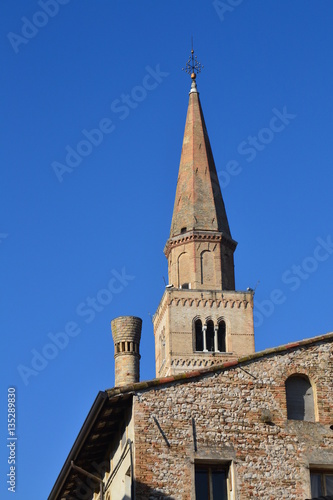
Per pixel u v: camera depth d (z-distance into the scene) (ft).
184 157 454.40
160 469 135.95
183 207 440.86
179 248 433.48
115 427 147.02
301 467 140.05
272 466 139.44
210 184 446.19
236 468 138.21
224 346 412.16
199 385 141.90
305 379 147.23
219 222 436.35
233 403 141.90
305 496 138.41
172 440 137.80
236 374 143.95
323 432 143.02
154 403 139.13
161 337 426.92
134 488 134.31
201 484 137.90
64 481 156.15
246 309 414.21
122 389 138.00
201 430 139.23
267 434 141.18
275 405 143.23
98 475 156.15
